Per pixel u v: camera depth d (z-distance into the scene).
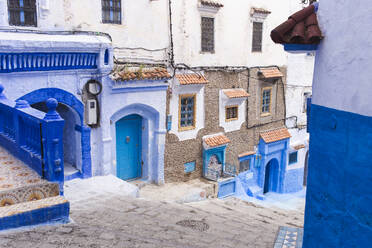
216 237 6.02
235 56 14.98
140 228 6.22
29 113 5.94
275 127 17.62
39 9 9.56
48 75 9.73
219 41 14.26
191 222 7.10
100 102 11.00
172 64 12.70
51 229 4.95
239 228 6.96
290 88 18.00
